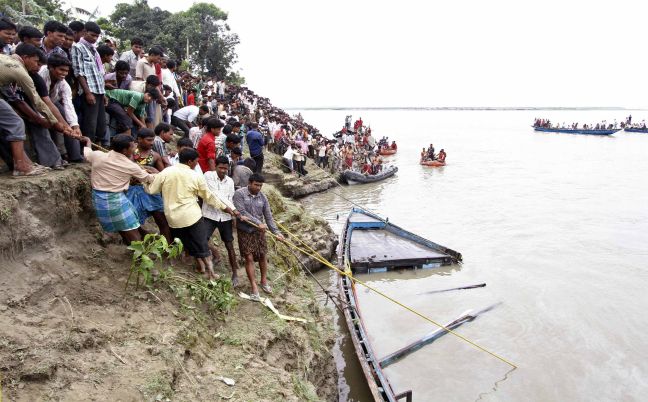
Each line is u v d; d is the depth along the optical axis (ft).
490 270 44.80
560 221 63.10
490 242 53.83
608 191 83.05
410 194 80.64
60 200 17.92
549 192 82.17
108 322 15.74
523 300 38.29
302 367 20.67
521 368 28.96
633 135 203.51
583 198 77.30
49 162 19.01
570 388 27.12
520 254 49.60
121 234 19.26
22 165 17.29
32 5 59.82
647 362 29.71
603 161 121.08
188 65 122.72
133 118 24.95
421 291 39.68
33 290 15.14
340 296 34.47
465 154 137.69
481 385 27.25
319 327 27.91
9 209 15.20
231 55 151.23
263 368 17.72
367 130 131.34
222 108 63.82
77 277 16.97
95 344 14.39
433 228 59.52
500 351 30.73
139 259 19.36
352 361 29.30
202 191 20.39
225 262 25.13
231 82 149.59
